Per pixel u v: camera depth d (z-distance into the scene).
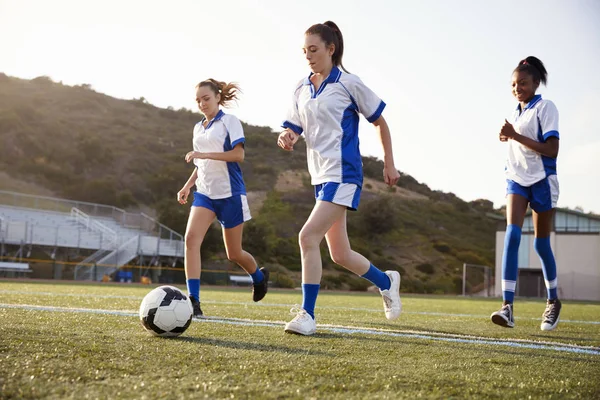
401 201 62.06
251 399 1.75
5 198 28.72
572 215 37.16
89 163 51.53
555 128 4.83
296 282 33.78
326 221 3.73
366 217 50.75
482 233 62.06
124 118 66.62
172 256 29.84
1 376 1.94
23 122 53.44
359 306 9.11
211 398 1.74
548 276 5.02
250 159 59.81
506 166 5.08
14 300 6.25
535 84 4.99
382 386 2.01
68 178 47.97
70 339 2.88
